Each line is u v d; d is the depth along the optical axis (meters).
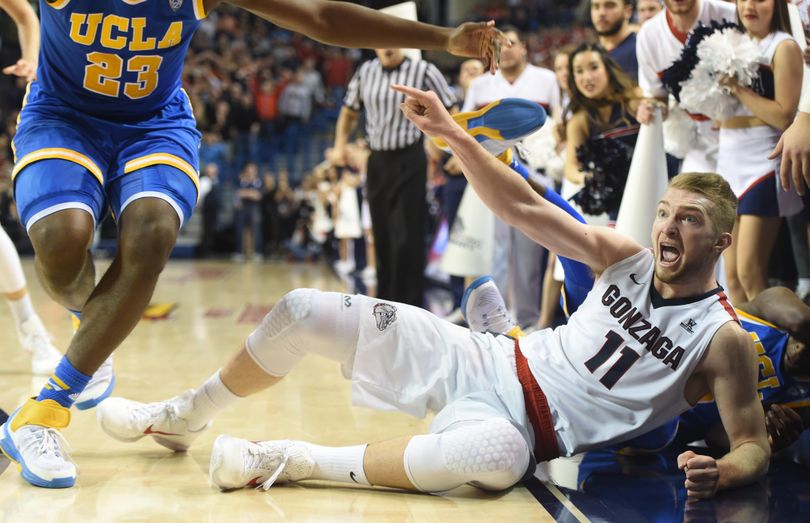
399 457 2.15
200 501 2.10
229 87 16.58
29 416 2.23
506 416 2.24
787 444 2.54
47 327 5.37
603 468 2.52
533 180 2.52
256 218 13.83
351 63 18.56
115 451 2.55
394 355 2.30
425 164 5.87
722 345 2.21
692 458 2.17
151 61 2.30
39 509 2.03
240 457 2.15
